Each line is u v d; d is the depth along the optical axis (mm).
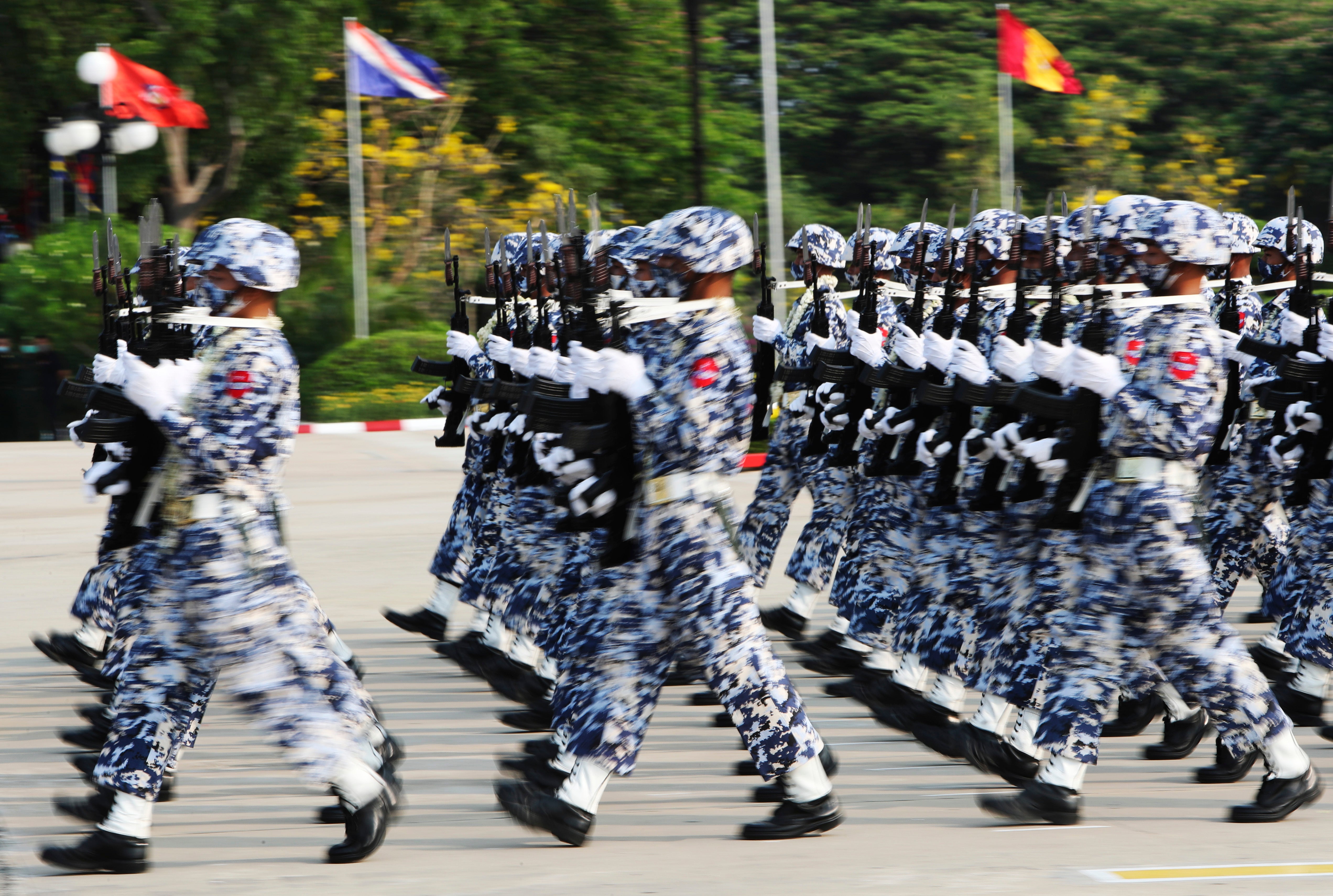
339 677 13664
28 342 62188
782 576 29531
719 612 13320
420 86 62469
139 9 69938
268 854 13602
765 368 22828
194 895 12375
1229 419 21797
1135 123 100250
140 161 71312
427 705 20031
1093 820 14742
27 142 72312
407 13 77250
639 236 16062
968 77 96312
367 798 13188
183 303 12906
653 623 13492
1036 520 16172
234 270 12641
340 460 48656
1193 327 13625
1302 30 95938
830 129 98438
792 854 13469
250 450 12555
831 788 14133
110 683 17562
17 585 27953
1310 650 18375
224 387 12492
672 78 88188
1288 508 18891
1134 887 12438
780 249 70562
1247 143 96250
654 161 87375
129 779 12930
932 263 22031
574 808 13516
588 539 18609
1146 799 15625
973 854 13445
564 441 13133
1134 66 98250
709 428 13203
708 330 13281
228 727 18844
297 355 66750
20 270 61938
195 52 67312
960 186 94000
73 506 37938
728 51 99188
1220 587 22078
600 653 13562
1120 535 13734
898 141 98562
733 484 41094
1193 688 14133
